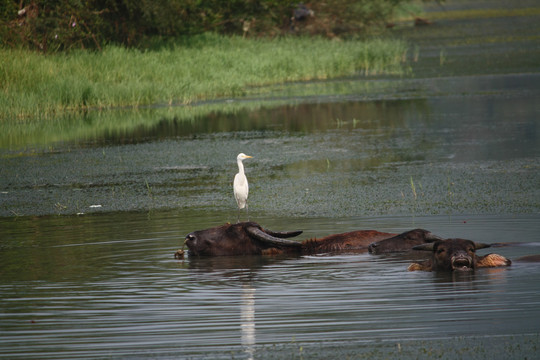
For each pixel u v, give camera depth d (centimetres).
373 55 16238
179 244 3962
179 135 8912
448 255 3225
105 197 5603
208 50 15725
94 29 15362
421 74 14412
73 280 3225
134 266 3491
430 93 11638
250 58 15375
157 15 15825
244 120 9994
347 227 4203
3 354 2298
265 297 2872
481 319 2470
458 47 19038
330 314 2597
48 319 2648
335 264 3459
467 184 5416
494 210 4484
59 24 14612
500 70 14088
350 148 7481
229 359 2205
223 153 7512
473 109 9681
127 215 4881
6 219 4897
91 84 11969
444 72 14400
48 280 3228
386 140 7838
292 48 16775
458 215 4394
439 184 5475
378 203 4916
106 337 2433
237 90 13262
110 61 13325
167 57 14738
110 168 6925
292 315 2602
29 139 8962
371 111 10169
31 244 4038
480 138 7575
